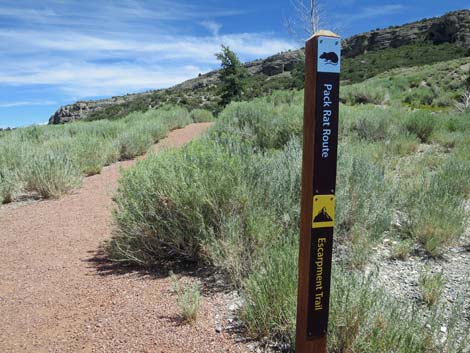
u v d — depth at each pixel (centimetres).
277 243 373
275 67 8981
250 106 1233
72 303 346
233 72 3459
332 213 216
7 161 844
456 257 417
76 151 930
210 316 312
